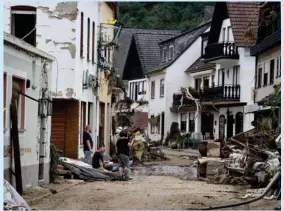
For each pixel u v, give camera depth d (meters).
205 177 26.44
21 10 30.22
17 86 19.05
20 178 17.98
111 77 41.12
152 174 29.80
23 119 19.42
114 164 29.53
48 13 30.25
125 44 84.81
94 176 24.95
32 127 20.23
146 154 41.03
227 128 55.66
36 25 30.19
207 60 56.53
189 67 68.12
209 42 57.66
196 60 68.50
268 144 24.61
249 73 53.09
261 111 39.94
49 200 18.25
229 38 55.00
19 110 19.33
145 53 77.00
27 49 19.12
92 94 35.25
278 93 24.98
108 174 25.58
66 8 30.20
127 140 26.66
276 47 39.81
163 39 77.75
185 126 66.38
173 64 68.44
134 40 78.19
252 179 22.75
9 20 30.06
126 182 24.66
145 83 76.25
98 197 19.16
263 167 22.39
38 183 21.12
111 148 41.47
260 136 25.58
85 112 33.41
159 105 70.88
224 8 55.56
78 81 31.19
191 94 61.69
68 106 31.08
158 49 77.38
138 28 85.31
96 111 36.34
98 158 27.97
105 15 38.72
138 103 76.69
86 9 32.75
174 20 85.94
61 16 30.23
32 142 20.25
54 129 31.09
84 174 24.83
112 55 43.16
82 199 18.61
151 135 73.31
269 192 19.11
